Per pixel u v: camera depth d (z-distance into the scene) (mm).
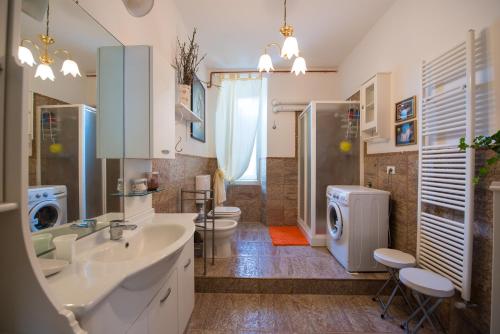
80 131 1216
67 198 1134
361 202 2314
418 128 1983
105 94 1397
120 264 925
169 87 1773
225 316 1884
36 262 614
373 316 1890
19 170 580
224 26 2771
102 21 1344
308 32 2906
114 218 1482
